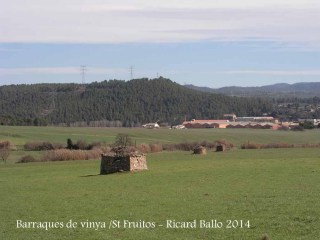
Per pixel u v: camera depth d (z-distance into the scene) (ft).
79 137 400.88
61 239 79.71
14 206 112.78
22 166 236.63
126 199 113.50
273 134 483.92
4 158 271.08
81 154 267.18
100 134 441.68
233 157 247.70
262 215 88.89
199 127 636.48
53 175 186.50
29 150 331.36
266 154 262.88
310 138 446.60
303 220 83.61
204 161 222.07
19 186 152.46
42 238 81.10
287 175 149.38
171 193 120.37
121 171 177.47
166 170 180.14
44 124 603.67
